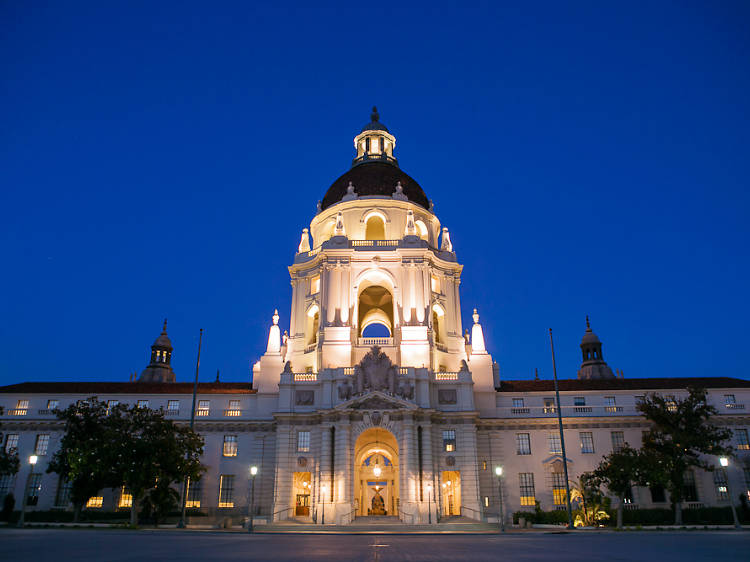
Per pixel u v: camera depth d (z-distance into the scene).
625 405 70.50
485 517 62.94
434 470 62.78
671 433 61.47
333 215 81.75
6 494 66.69
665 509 61.78
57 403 71.12
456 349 75.19
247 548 24.11
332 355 69.06
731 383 72.19
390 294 83.19
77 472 54.12
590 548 25.16
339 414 61.94
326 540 32.88
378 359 64.62
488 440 69.00
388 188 84.25
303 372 71.75
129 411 57.62
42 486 67.06
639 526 50.28
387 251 75.19
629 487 60.38
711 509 61.72
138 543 26.42
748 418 68.31
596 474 58.78
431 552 22.81
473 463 63.88
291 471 63.41
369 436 66.88
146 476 52.19
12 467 62.31
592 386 72.94
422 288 73.31
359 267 74.81
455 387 67.25
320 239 82.06
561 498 66.31
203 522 60.69
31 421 69.06
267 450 68.38
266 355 72.56
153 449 52.81
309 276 79.12
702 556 20.33
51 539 27.66
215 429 69.25
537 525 57.81
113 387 73.19
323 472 60.72
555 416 69.69
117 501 65.44
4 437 69.00
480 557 20.19
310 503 62.00
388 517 59.91
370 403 62.31
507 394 72.25
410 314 71.56
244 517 61.28
